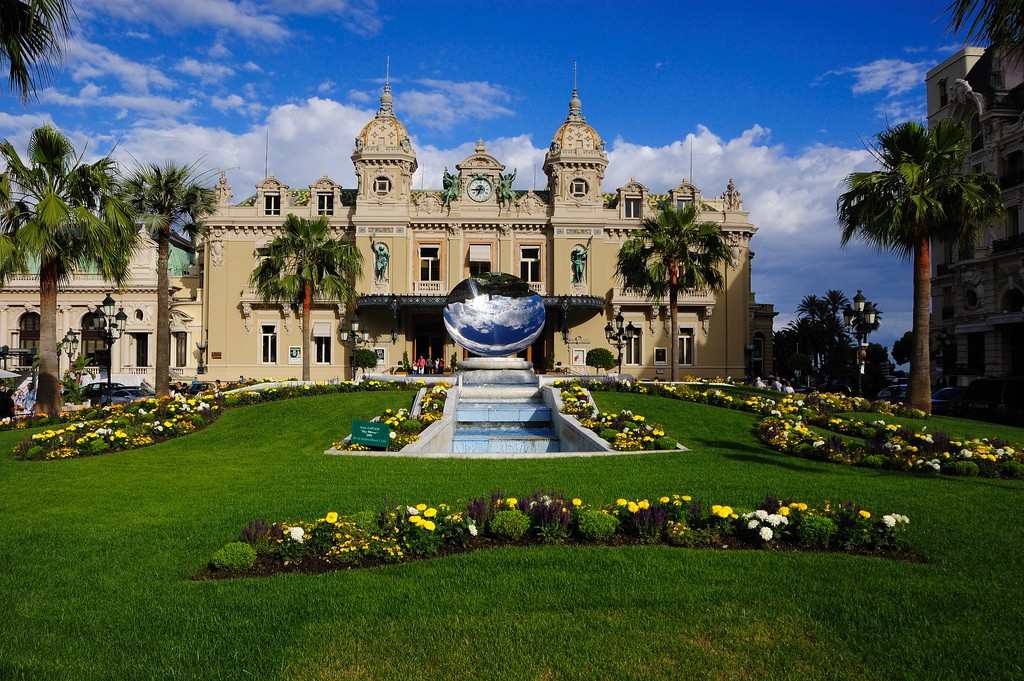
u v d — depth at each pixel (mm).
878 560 8891
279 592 7777
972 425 24766
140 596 7750
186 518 11219
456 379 32750
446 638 6672
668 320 52938
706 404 28797
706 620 7035
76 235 27078
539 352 54188
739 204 54312
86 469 16609
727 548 9516
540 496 10539
